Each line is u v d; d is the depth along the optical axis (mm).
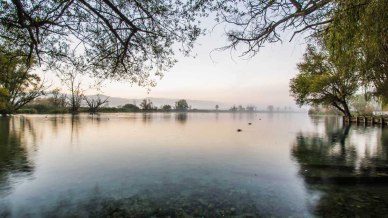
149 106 135500
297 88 50844
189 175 11062
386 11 5406
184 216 6961
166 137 25047
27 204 7684
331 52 7121
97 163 13188
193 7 8195
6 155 14844
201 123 51250
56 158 14266
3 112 58812
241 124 50688
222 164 13258
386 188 9367
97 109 85250
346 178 10703
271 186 9625
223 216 6984
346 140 23906
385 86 19938
